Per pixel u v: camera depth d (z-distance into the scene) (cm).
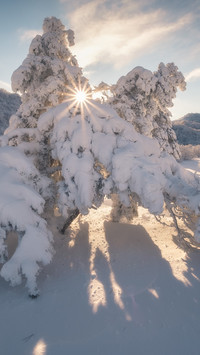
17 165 870
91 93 1248
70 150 919
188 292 695
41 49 1188
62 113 1019
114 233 1166
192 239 944
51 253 734
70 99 1093
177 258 901
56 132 970
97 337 541
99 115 998
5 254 681
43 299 681
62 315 615
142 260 893
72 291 716
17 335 555
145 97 1260
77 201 867
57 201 966
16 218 708
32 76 1167
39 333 558
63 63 1167
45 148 1116
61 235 1145
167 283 738
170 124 1429
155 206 775
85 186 838
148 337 539
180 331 555
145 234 1159
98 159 921
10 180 805
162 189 856
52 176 1240
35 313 626
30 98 1191
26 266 666
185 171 1032
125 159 846
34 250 688
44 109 1215
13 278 643
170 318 596
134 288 718
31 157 1076
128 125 995
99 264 877
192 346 514
